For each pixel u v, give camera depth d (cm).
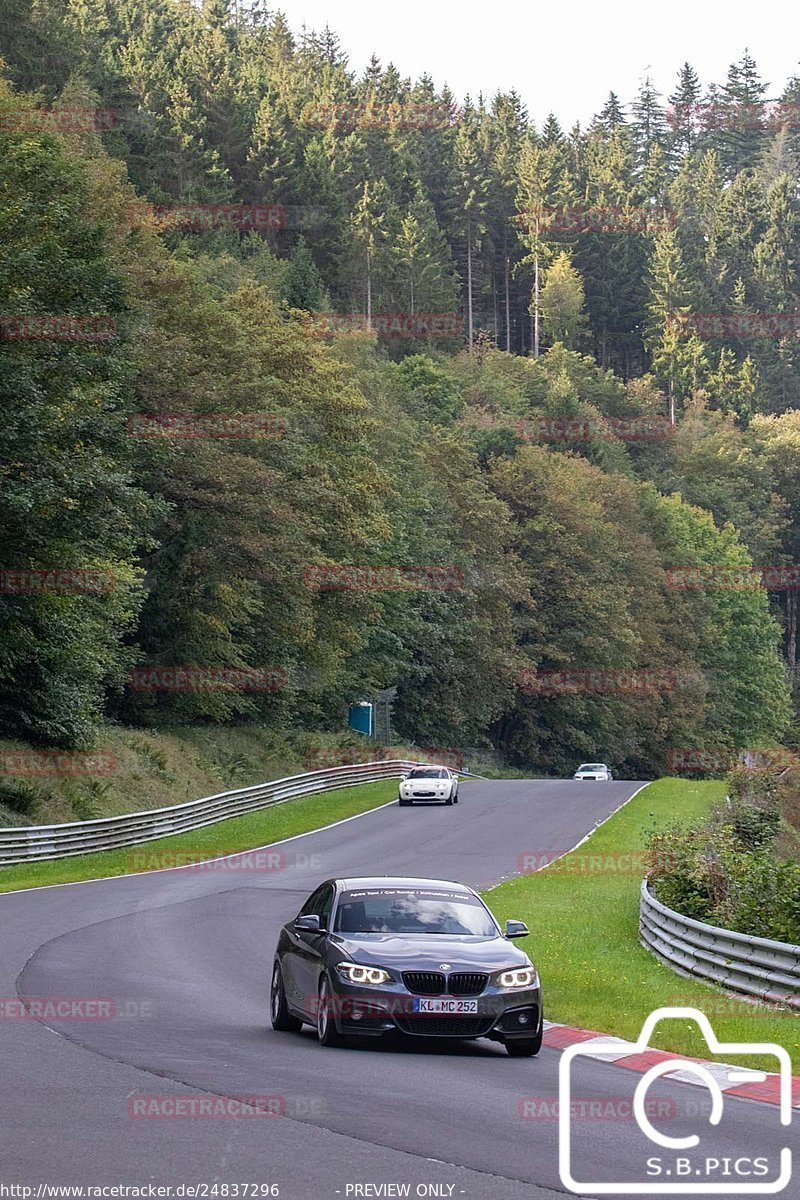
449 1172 1452
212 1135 1577
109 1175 1390
